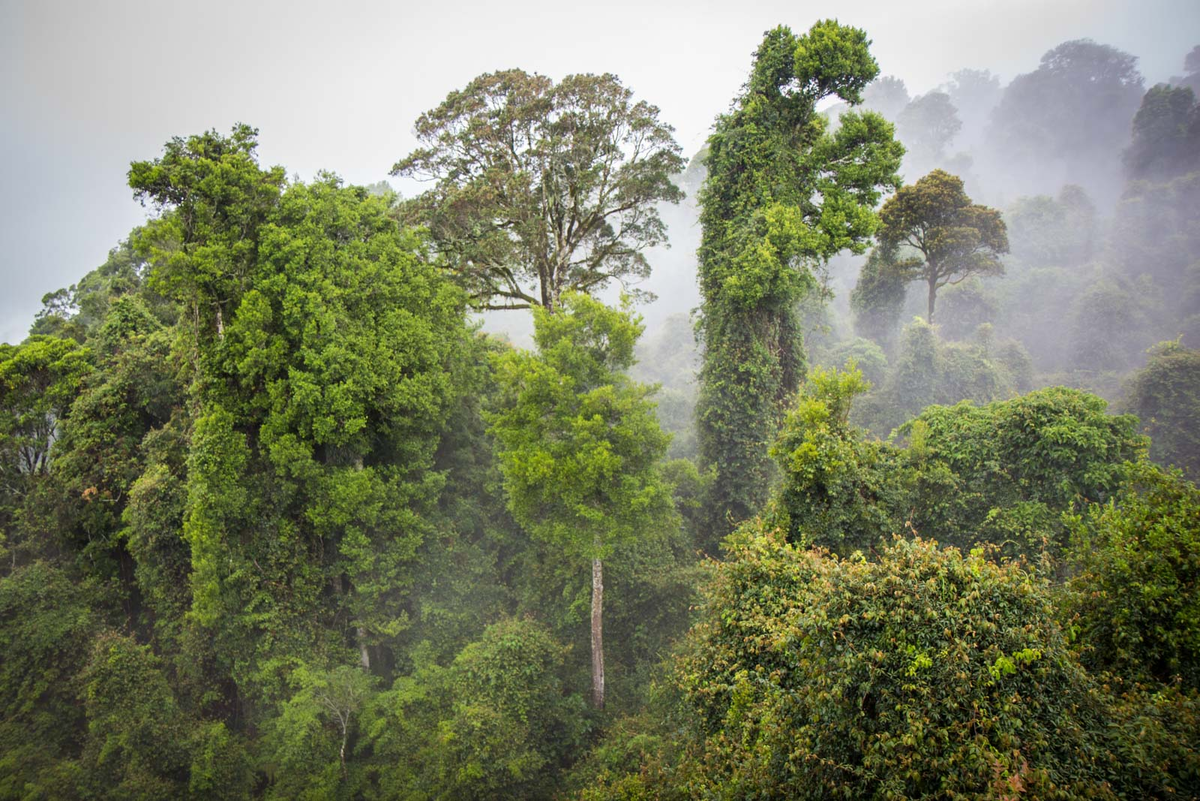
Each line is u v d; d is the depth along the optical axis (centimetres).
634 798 1174
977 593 810
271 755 1747
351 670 1838
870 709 841
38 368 2284
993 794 661
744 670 1131
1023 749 731
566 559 2161
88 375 2306
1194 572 925
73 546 2153
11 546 2122
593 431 1692
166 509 1938
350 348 1825
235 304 1805
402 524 1952
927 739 745
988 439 1653
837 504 1460
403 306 2027
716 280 2458
